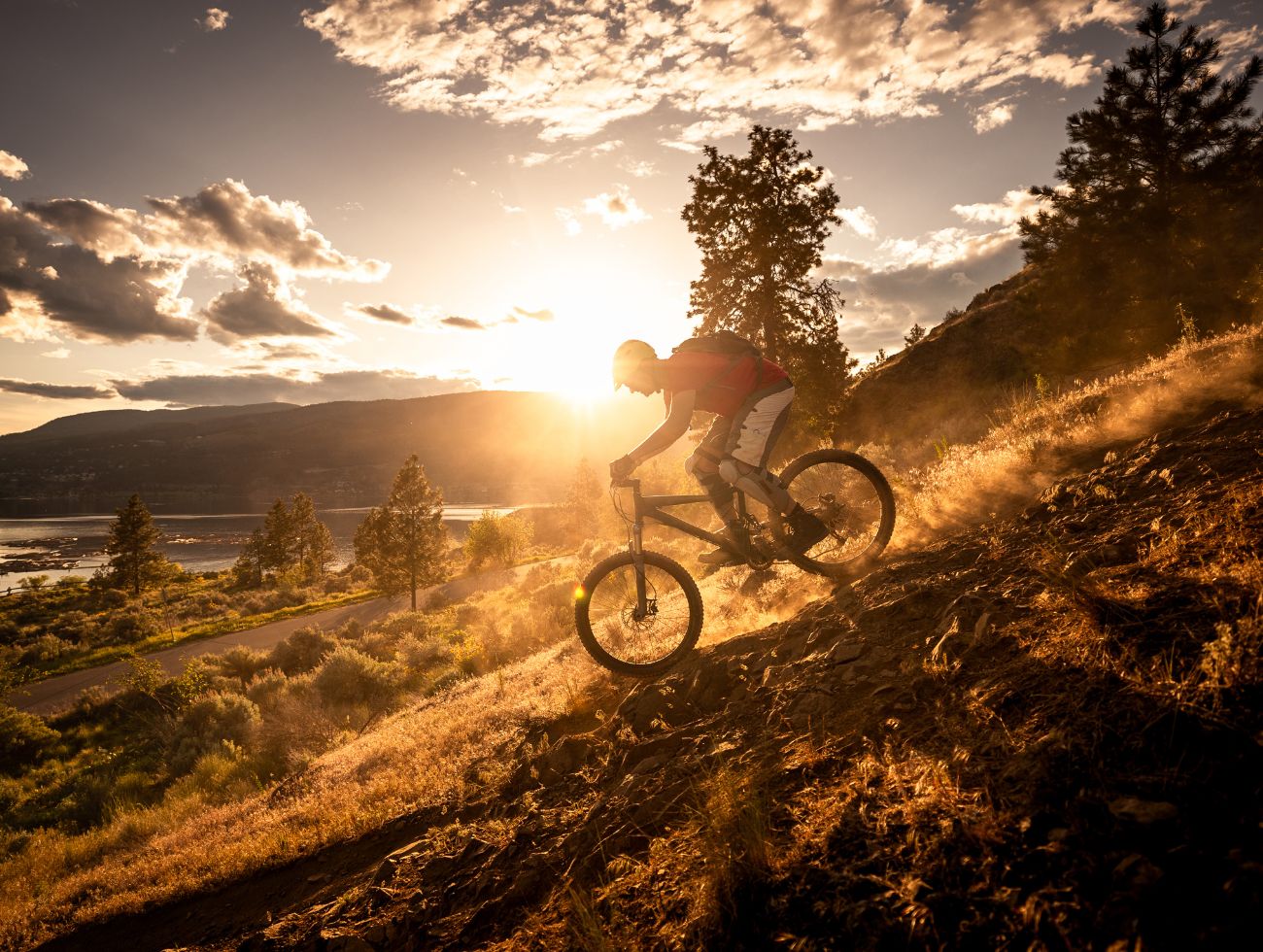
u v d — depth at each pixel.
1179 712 1.75
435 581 51.75
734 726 3.17
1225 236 19.31
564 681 6.31
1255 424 3.61
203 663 31.78
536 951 2.38
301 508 103.69
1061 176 21.64
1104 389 6.45
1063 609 2.53
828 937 1.69
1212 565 2.31
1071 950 1.36
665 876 2.30
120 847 10.55
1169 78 20.08
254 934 3.85
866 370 41.16
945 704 2.39
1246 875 1.30
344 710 17.58
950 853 1.71
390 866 3.72
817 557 5.12
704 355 4.13
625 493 4.39
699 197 28.52
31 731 25.22
